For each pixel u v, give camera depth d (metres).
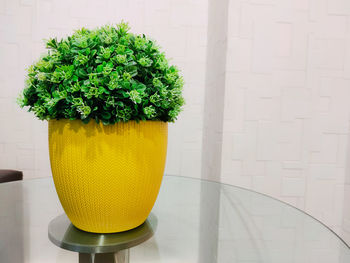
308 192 1.24
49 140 0.41
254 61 1.20
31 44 1.50
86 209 0.40
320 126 1.22
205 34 1.56
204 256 0.41
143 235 0.44
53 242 0.41
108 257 0.42
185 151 1.61
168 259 0.40
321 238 0.48
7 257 0.40
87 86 0.35
